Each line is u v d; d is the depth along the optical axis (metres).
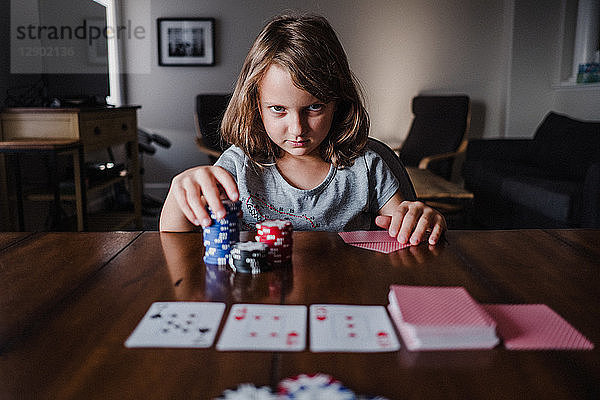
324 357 0.54
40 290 0.73
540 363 0.53
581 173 3.42
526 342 0.57
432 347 0.56
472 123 5.54
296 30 1.04
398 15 5.35
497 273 0.81
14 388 0.49
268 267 0.81
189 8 5.21
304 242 0.97
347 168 1.27
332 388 0.46
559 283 0.77
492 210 3.80
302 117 1.03
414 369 0.52
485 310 0.66
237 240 0.85
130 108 3.82
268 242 0.83
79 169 2.87
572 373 0.52
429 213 1.01
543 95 5.18
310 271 0.81
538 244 0.98
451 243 0.98
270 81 1.00
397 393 0.48
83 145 2.91
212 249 0.84
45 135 2.99
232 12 5.23
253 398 0.45
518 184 3.35
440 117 4.87
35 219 3.46
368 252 0.91
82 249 0.93
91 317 0.64
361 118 1.22
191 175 0.90
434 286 0.75
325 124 1.05
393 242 0.97
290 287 0.74
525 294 0.73
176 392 0.48
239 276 0.79
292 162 1.26
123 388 0.48
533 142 4.24
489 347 0.57
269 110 1.04
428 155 4.79
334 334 0.59
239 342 0.57
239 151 1.27
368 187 1.27
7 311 0.66
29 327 0.62
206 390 0.48
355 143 1.26
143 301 0.69
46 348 0.56
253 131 1.20
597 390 0.49
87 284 0.75
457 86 5.47
